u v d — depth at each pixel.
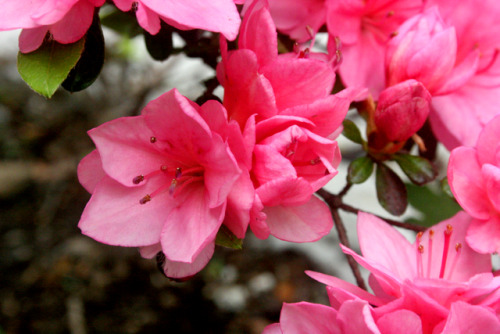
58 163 0.59
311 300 0.59
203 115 0.29
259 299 0.59
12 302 0.55
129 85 0.56
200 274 0.58
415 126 0.32
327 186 0.59
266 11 0.29
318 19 0.33
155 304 0.56
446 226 0.31
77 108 0.59
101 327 0.54
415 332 0.28
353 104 0.34
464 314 0.28
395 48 0.32
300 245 0.63
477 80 0.34
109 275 0.56
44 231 0.58
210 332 0.56
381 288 0.30
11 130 0.60
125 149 0.30
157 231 0.30
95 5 0.29
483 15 0.34
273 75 0.29
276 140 0.28
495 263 0.44
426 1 0.33
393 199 0.33
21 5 0.29
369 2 0.33
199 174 0.30
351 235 0.60
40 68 0.29
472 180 0.31
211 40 0.36
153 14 0.29
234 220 0.29
